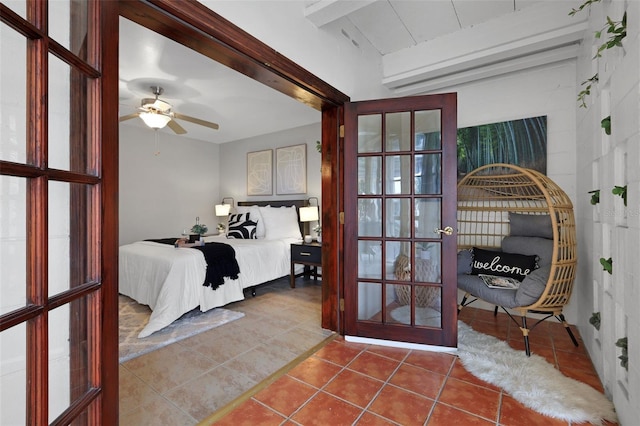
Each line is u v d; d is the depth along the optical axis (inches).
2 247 28.4
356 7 79.0
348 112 94.5
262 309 124.3
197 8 55.5
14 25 28.0
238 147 224.8
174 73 117.3
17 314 28.5
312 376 74.1
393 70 116.7
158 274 113.0
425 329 87.9
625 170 54.9
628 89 49.2
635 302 48.0
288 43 77.0
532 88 110.5
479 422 57.6
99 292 38.4
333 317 101.0
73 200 36.7
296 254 154.3
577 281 100.6
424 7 91.0
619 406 56.7
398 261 92.4
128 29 88.2
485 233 118.1
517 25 93.4
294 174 192.2
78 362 37.2
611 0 59.8
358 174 95.1
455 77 114.0
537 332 98.5
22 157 29.7
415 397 65.5
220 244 136.9
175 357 84.5
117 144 41.3
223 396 66.9
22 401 30.1
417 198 89.7
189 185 219.3
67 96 35.9
